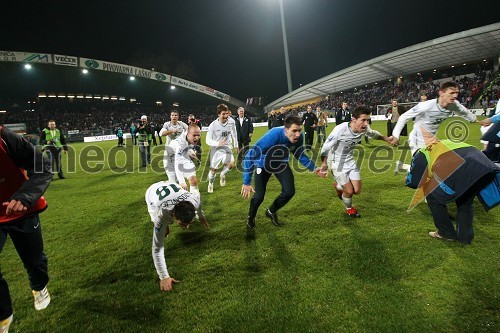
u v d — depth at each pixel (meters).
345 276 3.06
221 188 6.73
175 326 2.56
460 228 3.29
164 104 51.88
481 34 26.14
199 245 3.92
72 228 4.84
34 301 2.94
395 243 3.61
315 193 5.82
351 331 2.40
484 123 4.48
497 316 2.45
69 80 37.31
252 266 3.36
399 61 33.09
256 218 4.71
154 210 3.82
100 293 3.04
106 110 45.72
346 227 4.16
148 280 3.22
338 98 40.78
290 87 31.77
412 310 2.56
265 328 2.48
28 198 2.04
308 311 2.63
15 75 33.00
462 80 30.33
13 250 4.11
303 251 3.60
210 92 46.19
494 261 3.12
